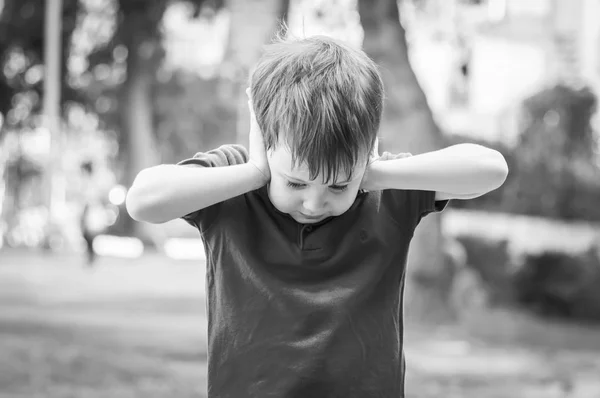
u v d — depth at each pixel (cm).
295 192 289
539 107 2306
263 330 302
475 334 1714
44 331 1373
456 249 2003
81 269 2578
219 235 308
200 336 1413
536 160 2222
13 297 1842
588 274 2003
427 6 2189
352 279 306
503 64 3738
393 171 301
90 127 3622
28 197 3572
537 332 1795
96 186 3622
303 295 302
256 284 304
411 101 1714
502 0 3722
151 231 3550
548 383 1222
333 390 300
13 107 3384
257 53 1530
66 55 3344
